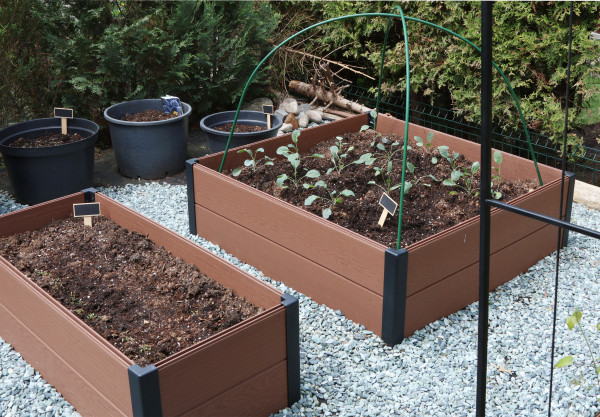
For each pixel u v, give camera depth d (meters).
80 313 2.85
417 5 5.46
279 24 6.78
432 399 2.74
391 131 5.00
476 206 3.83
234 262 3.89
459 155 4.43
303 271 3.50
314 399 2.74
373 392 2.79
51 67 5.32
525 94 5.16
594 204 4.49
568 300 3.44
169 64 5.52
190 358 2.25
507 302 3.46
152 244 3.48
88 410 2.58
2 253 3.36
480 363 1.88
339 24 6.11
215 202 3.96
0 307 3.08
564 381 2.83
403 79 5.83
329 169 4.16
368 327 3.21
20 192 4.57
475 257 3.35
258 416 2.61
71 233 3.60
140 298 3.01
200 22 5.74
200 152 5.70
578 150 5.05
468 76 5.22
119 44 5.19
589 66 4.55
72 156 4.52
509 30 4.88
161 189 4.86
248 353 2.45
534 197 3.64
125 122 4.76
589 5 4.46
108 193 4.76
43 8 5.20
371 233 3.50
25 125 4.71
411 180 4.14
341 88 6.25
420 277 3.06
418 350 3.06
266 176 4.25
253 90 6.45
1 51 4.75
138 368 2.16
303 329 3.22
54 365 2.74
